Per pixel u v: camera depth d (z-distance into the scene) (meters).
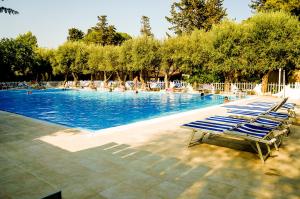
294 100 17.19
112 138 7.21
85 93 29.34
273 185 4.21
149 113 16.05
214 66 23.55
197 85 28.55
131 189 4.09
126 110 17.33
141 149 6.20
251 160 5.45
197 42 26.78
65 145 6.48
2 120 9.78
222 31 22.53
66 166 5.05
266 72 22.72
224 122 6.88
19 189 3.95
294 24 20.52
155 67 30.75
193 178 4.51
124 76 38.25
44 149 6.15
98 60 35.09
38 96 26.97
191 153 5.91
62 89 34.38
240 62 22.16
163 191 4.02
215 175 4.64
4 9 7.92
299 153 5.89
